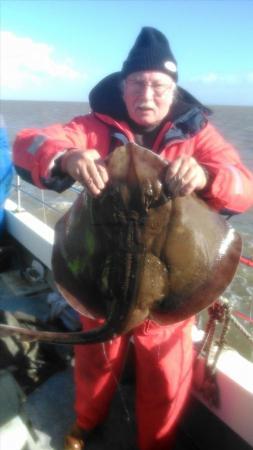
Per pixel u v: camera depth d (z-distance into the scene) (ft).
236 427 8.24
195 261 6.04
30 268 16.29
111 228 5.76
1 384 9.73
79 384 9.03
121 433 9.81
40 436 9.66
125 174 5.52
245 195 6.54
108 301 6.18
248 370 8.36
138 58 6.77
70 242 6.54
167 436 8.59
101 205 5.74
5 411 9.14
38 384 11.09
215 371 8.36
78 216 6.33
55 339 6.14
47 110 460.14
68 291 6.80
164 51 6.85
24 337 6.13
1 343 11.02
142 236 5.67
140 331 7.75
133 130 7.67
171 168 5.45
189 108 7.43
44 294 15.37
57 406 10.49
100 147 7.69
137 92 6.97
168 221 5.68
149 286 6.00
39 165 6.78
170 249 5.86
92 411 9.09
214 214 6.27
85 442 9.52
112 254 5.88
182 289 6.19
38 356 11.37
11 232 16.78
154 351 7.79
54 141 6.88
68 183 7.02
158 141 7.51
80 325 12.31
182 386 8.21
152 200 5.52
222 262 6.21
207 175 6.30
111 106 7.57
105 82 7.70
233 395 8.13
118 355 8.64
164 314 6.39
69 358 11.78
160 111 7.14
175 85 7.25
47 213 43.24
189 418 9.54
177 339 7.91
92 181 5.61
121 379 11.11
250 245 37.37
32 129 7.80
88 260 6.26
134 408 10.42
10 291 15.52
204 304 6.31
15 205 17.54
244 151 104.32
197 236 5.94
